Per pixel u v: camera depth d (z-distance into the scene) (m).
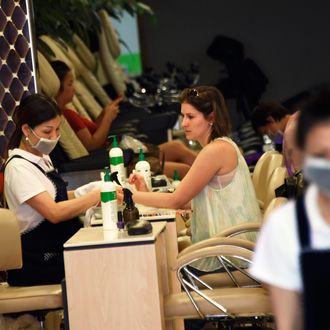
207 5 30.05
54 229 8.91
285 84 30.28
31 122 8.77
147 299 7.46
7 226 8.36
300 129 4.16
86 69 19.27
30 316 8.74
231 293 7.82
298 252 4.18
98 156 13.16
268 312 7.70
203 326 9.47
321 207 4.20
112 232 7.91
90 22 18.33
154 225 8.23
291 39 30.08
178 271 7.69
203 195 8.91
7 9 11.30
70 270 7.48
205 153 8.77
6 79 11.30
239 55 27.20
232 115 29.38
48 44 15.84
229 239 8.09
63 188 9.12
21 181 8.72
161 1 30.06
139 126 17.83
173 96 20.14
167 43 30.08
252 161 14.95
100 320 7.50
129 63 29.42
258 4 30.08
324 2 29.88
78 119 15.38
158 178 11.09
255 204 8.95
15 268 8.41
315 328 4.18
